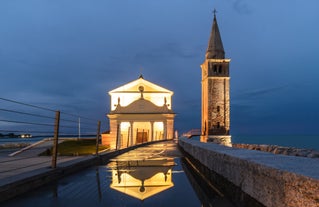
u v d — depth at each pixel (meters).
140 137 55.09
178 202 6.48
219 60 67.81
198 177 10.01
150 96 55.56
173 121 53.62
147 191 7.62
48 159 16.53
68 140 56.53
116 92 55.62
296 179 4.09
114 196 7.02
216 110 67.31
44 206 6.09
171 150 24.67
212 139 66.19
